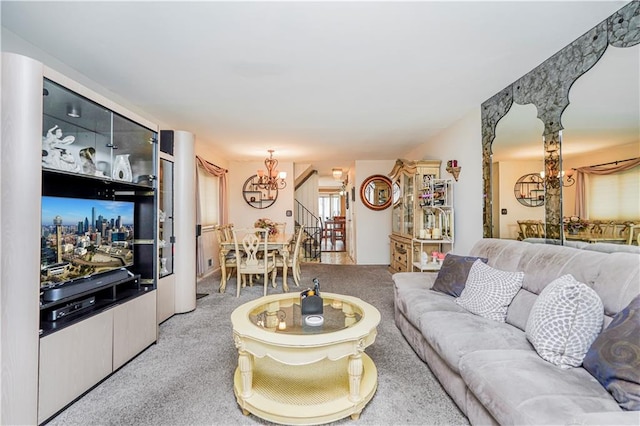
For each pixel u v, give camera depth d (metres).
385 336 2.74
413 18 1.80
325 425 1.59
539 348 1.50
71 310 1.86
